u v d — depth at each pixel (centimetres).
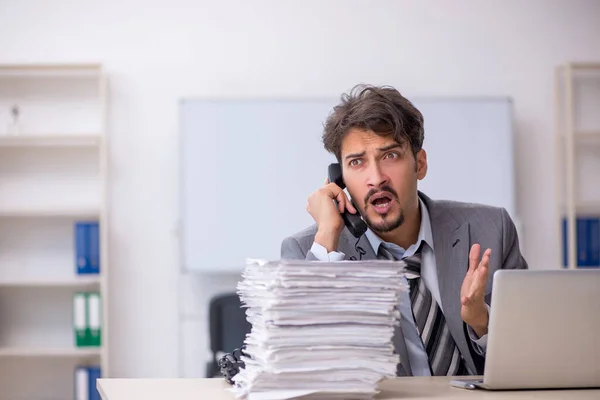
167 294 484
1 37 482
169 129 488
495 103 485
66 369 484
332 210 200
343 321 156
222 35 492
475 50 502
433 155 482
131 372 481
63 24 486
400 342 205
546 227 503
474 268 191
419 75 499
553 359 168
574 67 486
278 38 494
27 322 484
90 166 488
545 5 505
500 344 166
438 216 221
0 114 483
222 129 475
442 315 210
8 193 484
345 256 211
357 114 204
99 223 464
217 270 471
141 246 484
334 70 495
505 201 483
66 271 488
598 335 169
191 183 473
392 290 159
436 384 180
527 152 502
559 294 167
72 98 487
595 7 507
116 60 488
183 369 480
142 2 489
